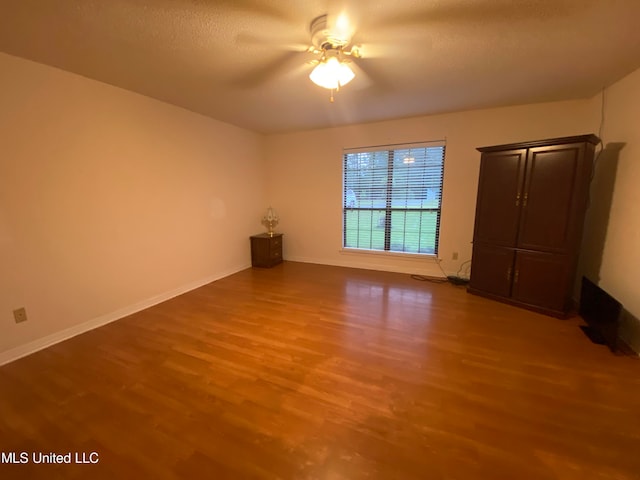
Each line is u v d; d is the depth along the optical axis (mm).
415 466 1292
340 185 4516
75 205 2490
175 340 2414
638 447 1375
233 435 1472
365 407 1649
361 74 2432
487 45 1966
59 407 1669
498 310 2939
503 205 3018
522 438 1431
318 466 1298
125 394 1774
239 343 2354
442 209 3920
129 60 2172
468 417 1567
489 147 3037
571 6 1554
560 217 2664
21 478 1254
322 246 4840
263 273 4355
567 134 3199
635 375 1902
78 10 1563
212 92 2871
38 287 2293
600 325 2357
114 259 2814
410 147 3953
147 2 1504
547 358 2100
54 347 2322
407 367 2012
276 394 1763
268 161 5000
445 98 3078
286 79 2535
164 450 1389
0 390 1819
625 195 2432
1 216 2080
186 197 3561
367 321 2717
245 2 1508
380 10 1575
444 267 4047
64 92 2361
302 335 2471
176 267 3479
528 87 2756
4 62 2033
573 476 1237
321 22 1683
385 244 4418
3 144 2061
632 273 2295
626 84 2475
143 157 3021
